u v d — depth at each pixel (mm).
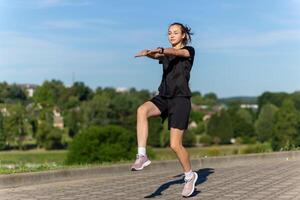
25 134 130125
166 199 7902
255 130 138625
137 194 8422
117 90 168625
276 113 118812
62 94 166000
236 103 198250
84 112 142125
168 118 7734
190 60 7637
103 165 11250
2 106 133125
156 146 116875
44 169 10453
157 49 7152
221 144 139125
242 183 9633
